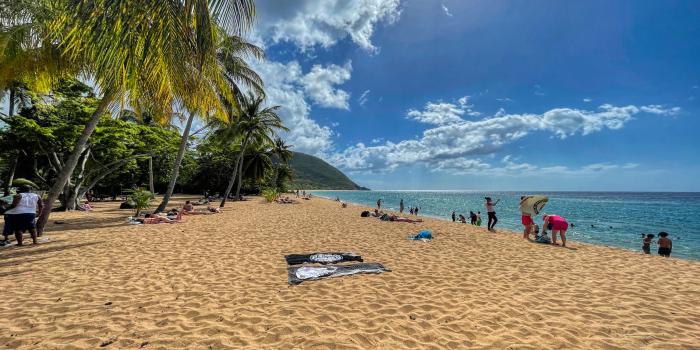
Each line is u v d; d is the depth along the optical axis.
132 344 2.95
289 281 5.02
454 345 3.09
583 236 17.38
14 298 4.07
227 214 17.25
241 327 3.37
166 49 4.81
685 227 21.67
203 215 16.08
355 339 3.16
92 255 6.56
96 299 4.11
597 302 4.40
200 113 9.41
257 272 5.59
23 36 7.76
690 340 3.30
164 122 9.83
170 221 12.52
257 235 9.80
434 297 4.48
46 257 6.31
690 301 4.50
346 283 5.05
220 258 6.57
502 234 11.70
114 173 25.45
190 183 49.88
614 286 5.18
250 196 48.75
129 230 10.20
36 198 7.53
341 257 6.69
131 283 4.80
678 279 5.67
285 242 8.67
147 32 4.66
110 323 3.39
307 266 6.03
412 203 56.66
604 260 7.22
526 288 4.99
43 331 3.18
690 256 12.55
